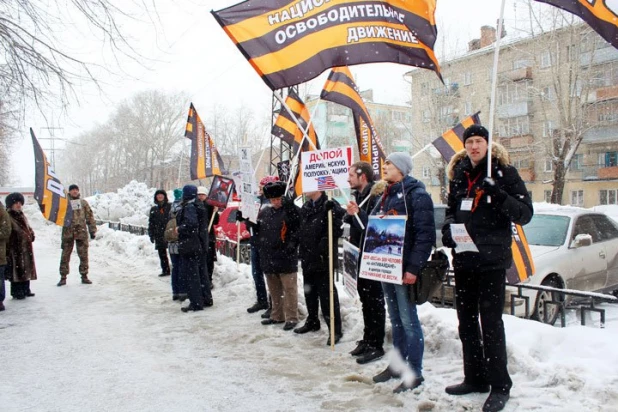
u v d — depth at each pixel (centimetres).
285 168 990
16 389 439
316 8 532
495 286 366
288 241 609
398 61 534
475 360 390
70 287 938
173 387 440
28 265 827
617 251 798
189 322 662
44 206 946
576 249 715
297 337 577
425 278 405
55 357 525
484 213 364
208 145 1204
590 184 3347
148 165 6869
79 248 977
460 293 390
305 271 571
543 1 403
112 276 1059
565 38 2466
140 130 6588
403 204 420
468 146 370
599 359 406
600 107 2648
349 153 516
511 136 3297
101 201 2847
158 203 1039
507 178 360
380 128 4262
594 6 397
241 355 522
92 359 517
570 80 2441
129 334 610
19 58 738
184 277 749
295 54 525
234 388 435
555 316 656
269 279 636
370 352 491
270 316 654
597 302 546
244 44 518
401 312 421
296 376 459
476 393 394
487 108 3353
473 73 3397
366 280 487
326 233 559
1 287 745
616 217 1628
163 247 1028
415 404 387
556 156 2594
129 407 400
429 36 539
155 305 770
